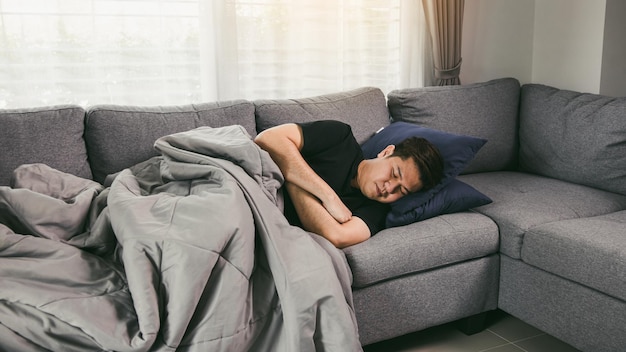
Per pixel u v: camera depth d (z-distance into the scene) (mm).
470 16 3473
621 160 2641
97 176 2291
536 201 2533
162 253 1649
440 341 2369
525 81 3656
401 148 2270
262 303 1761
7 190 1776
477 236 2271
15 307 1551
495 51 3582
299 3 3012
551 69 3541
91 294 1638
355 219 2145
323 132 2242
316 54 3088
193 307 1598
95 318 1549
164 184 2061
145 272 1618
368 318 2092
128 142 2305
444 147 2371
